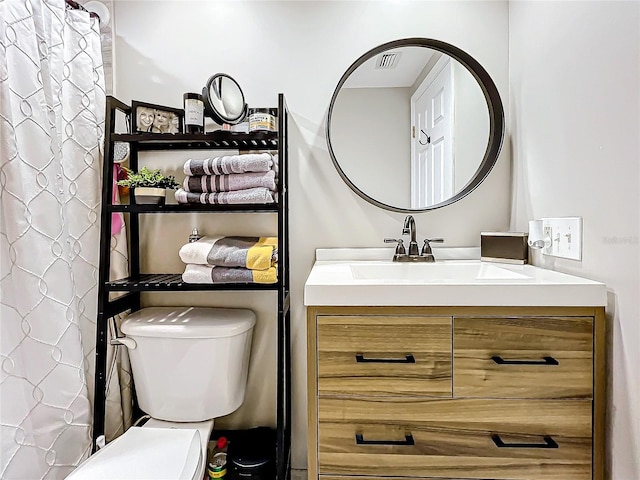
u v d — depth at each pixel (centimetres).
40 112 126
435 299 105
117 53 167
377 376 107
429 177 164
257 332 167
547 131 134
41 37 131
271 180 140
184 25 167
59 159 135
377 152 164
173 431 128
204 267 140
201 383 145
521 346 104
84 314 146
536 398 104
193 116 146
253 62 166
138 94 167
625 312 98
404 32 165
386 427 107
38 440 127
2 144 118
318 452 108
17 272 121
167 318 152
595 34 109
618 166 100
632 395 97
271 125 151
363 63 164
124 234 161
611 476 104
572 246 120
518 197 157
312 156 166
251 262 137
